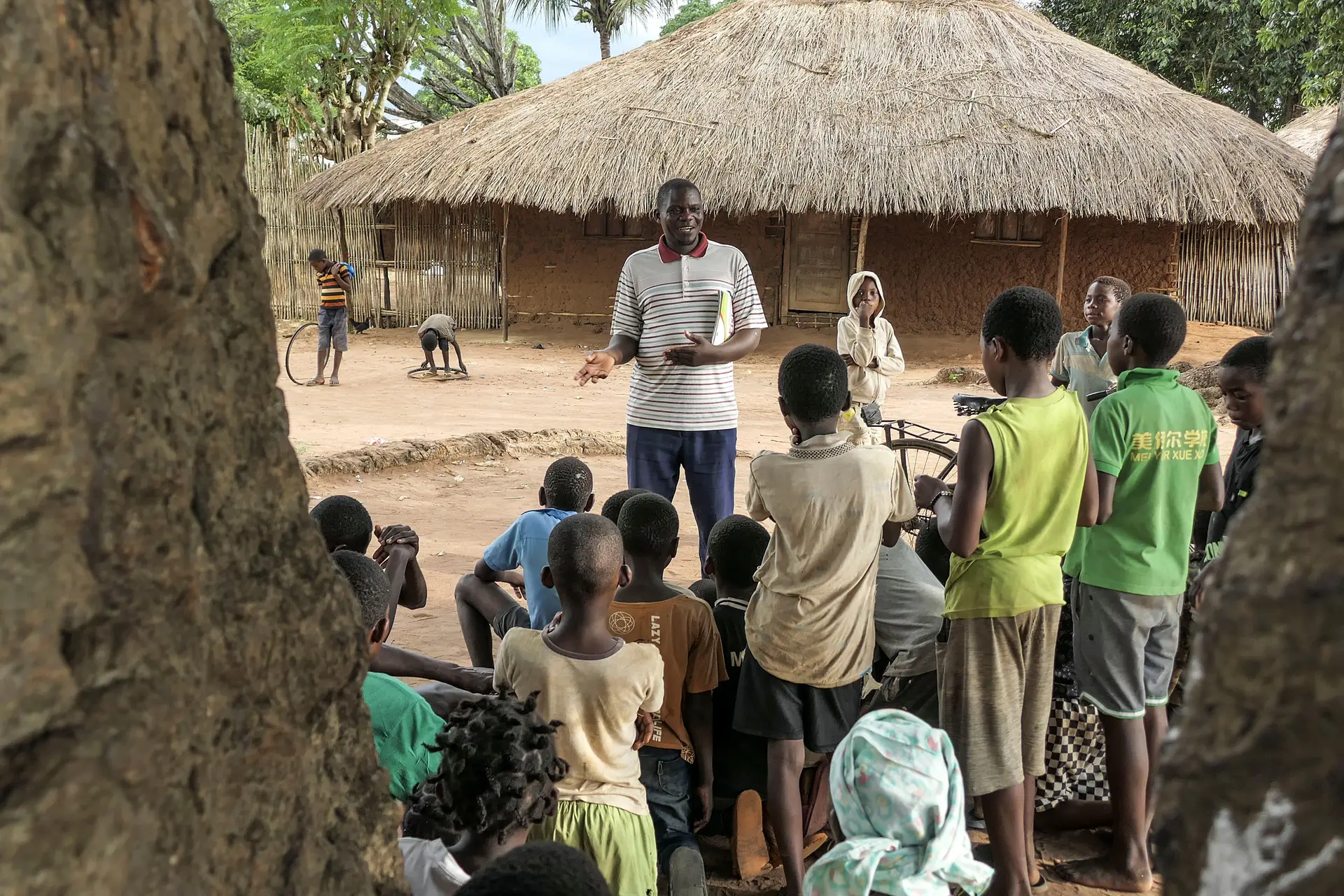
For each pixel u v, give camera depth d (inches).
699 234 188.5
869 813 80.4
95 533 31.3
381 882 45.7
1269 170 654.5
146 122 34.4
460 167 714.8
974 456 105.8
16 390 28.6
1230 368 129.6
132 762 31.2
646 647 109.1
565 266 796.6
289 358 634.8
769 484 116.0
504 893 51.0
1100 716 124.3
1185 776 31.8
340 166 772.6
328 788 43.3
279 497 41.9
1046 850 133.6
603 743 106.3
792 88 705.6
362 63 1014.4
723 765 135.1
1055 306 108.7
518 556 166.9
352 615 45.3
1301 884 28.1
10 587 28.5
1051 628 111.1
